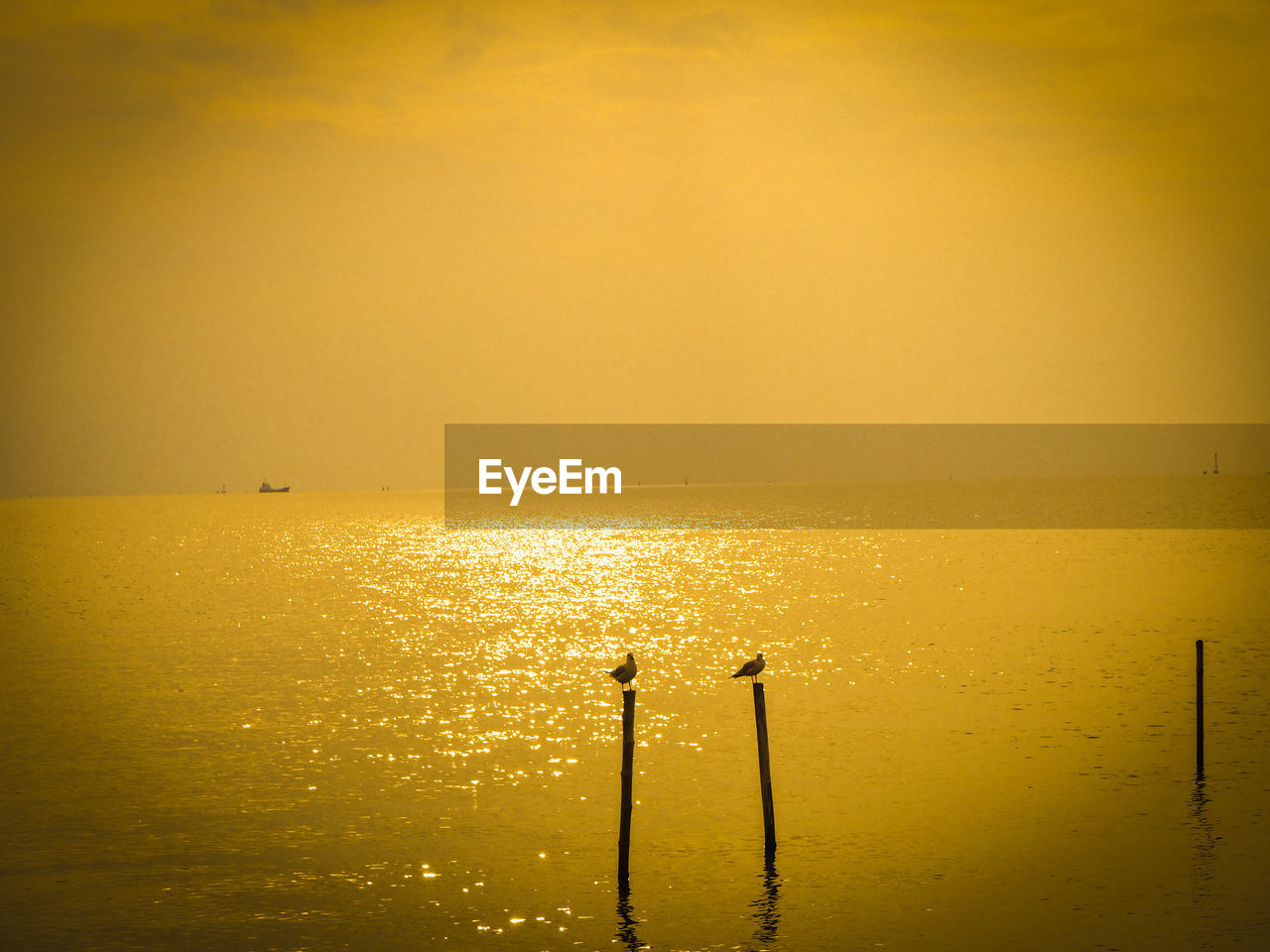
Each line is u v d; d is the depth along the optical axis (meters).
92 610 89.88
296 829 32.62
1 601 97.19
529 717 46.62
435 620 80.38
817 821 32.81
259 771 38.56
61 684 55.22
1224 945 24.84
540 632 73.31
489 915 26.81
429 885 28.58
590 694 51.41
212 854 30.70
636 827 32.59
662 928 26.09
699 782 36.84
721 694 51.06
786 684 53.34
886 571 115.12
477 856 30.48
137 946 25.30
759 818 33.19
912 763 38.72
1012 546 146.88
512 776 37.72
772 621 77.06
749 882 28.58
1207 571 108.31
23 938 25.66
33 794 36.03
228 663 61.47
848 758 39.53
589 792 35.91
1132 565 116.06
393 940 25.58
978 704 47.84
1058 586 97.12
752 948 25.16
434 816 33.69
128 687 54.19
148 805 34.84
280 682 55.25
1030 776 36.81
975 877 28.61
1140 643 64.12
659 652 64.25
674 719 45.94
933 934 25.61
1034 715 45.53
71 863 30.12
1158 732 42.28
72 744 42.50
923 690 51.12
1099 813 33.03
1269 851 29.84
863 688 51.91
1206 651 60.94
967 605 84.56
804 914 26.72
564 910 27.08
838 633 70.62
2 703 50.34
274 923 26.45
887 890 27.97
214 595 101.06
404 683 54.62
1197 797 34.31
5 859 30.41
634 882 28.67
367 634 73.38
